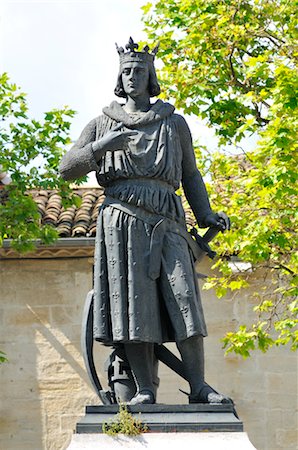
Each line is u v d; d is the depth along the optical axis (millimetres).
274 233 15594
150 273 8836
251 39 16828
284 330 16406
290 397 19578
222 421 8391
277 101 14789
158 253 8883
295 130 14789
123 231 8914
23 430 19688
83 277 19969
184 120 9328
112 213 8961
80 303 19938
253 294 17688
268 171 14992
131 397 8992
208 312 19734
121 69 9312
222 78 16547
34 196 20688
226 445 8273
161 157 9031
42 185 17438
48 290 20016
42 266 20094
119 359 9039
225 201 16266
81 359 19828
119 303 8820
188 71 16469
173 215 8984
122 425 8359
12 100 17375
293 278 16141
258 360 19656
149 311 8812
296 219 15508
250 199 15602
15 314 20016
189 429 8375
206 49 16578
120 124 9039
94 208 20125
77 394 19734
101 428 8406
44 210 20016
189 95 16422
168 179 9055
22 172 17422
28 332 19969
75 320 19906
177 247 8953
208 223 9367
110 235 8930
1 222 17234
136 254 8867
